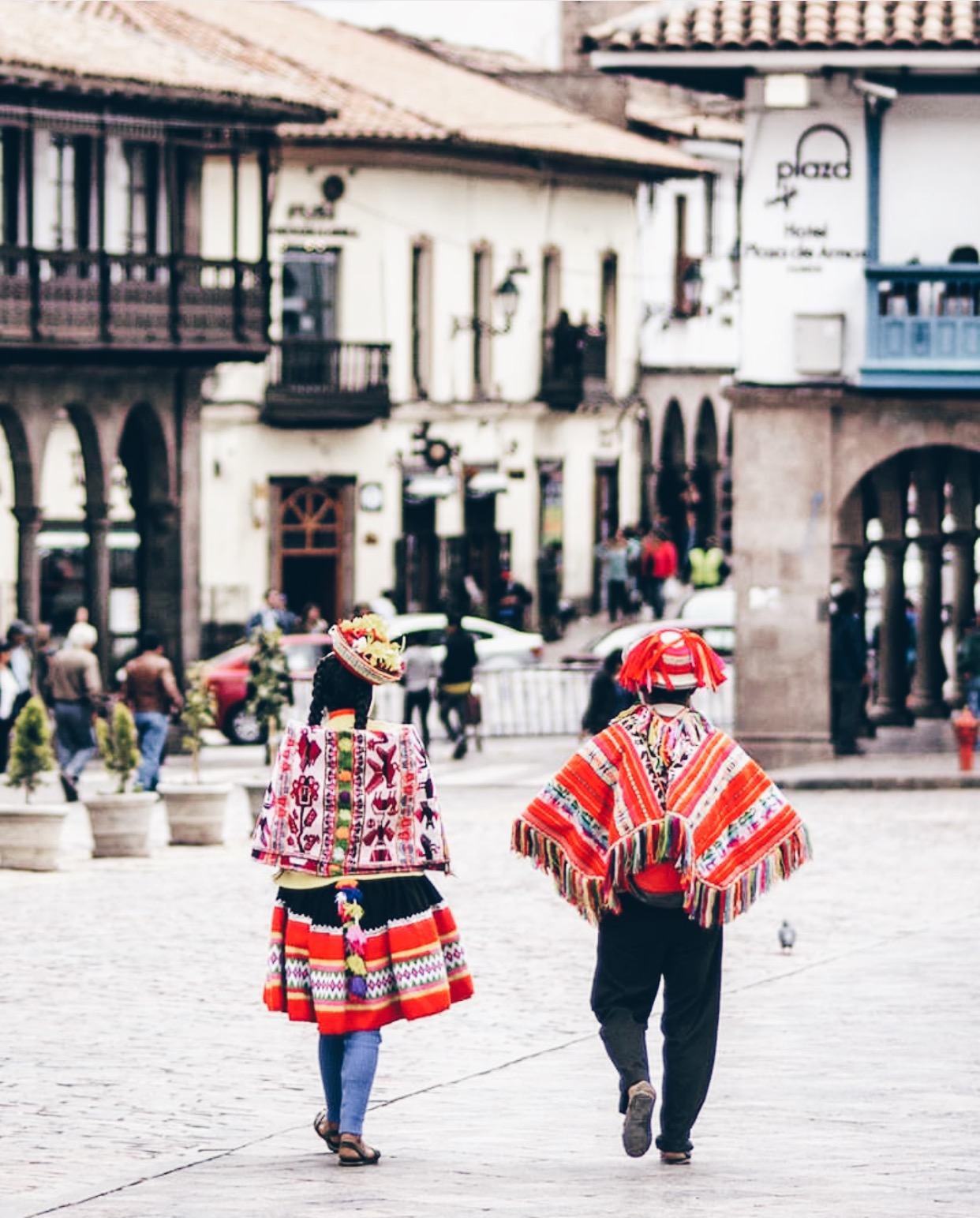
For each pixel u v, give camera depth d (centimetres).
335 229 8906
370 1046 1708
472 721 6297
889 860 4038
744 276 5616
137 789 4119
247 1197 1583
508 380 9812
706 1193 1574
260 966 2859
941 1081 2077
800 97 5547
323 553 8962
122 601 8325
